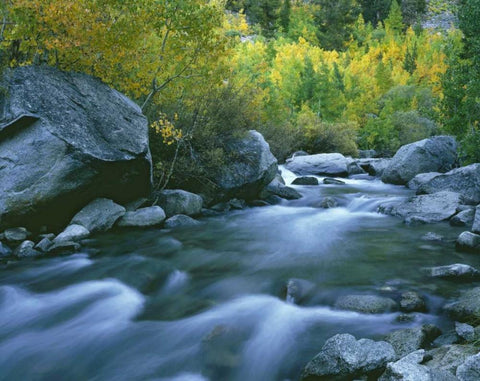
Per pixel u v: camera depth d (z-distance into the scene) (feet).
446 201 40.11
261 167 45.83
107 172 32.35
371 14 375.45
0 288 23.26
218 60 49.14
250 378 15.71
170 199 38.88
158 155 43.14
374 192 56.80
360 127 148.77
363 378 14.42
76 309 21.07
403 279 23.36
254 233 34.63
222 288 23.06
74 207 32.78
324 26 314.55
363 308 19.61
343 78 187.73
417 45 296.30
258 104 54.19
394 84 209.26
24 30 34.40
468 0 75.15
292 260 27.30
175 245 30.86
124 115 36.37
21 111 30.27
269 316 19.65
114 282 24.22
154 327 19.13
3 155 30.35
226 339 17.87
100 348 17.72
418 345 16.01
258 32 270.26
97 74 40.40
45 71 34.37
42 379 15.89
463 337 16.49
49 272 25.50
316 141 102.22
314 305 20.59
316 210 44.57
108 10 40.68
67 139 30.48
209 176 43.57
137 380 15.66
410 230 35.06
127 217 34.45
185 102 46.01
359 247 30.14
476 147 57.67
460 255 27.84
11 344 18.06
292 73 147.13
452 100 65.77
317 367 15.01
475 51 66.28
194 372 16.08
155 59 43.96
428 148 65.16
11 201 29.63
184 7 41.68
